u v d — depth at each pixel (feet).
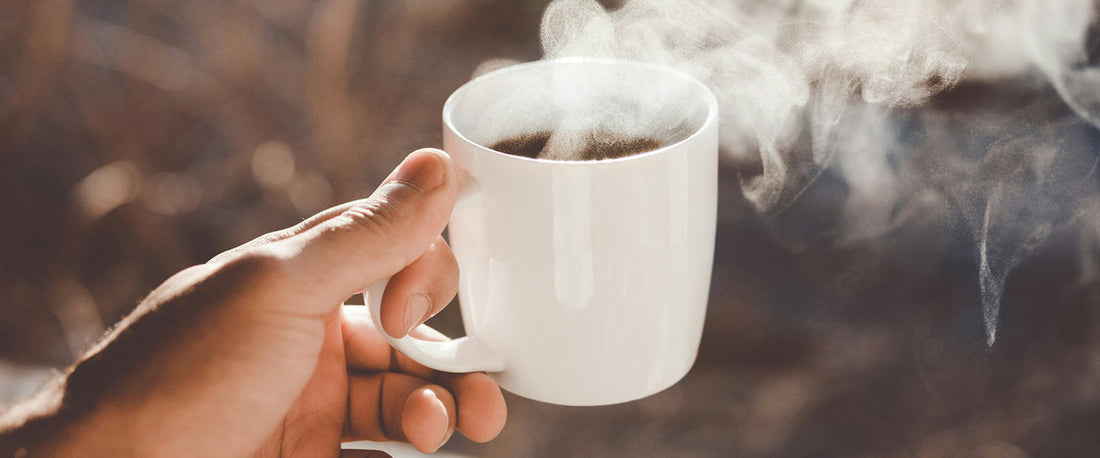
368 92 3.99
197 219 4.15
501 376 2.14
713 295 3.52
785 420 3.16
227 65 4.27
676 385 3.33
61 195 4.27
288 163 4.14
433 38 4.48
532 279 2.03
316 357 2.09
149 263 4.02
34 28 4.16
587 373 2.08
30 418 2.05
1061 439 3.00
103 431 2.04
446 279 2.09
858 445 3.05
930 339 3.32
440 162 2.03
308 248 2.04
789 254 3.63
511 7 4.47
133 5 4.46
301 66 4.55
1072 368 3.15
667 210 2.00
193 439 2.07
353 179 3.89
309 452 2.28
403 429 2.20
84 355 2.08
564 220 1.98
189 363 2.04
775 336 3.41
